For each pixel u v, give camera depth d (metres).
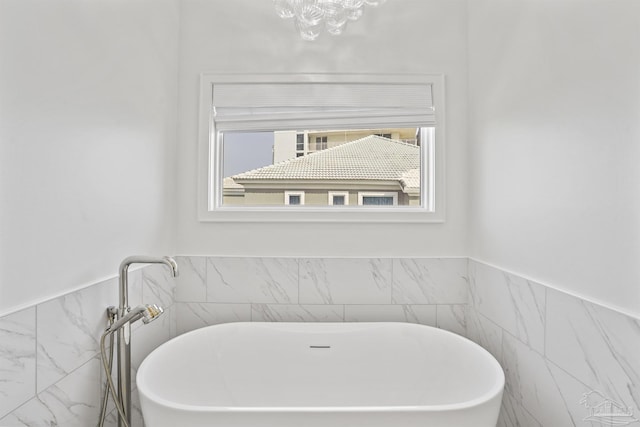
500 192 1.72
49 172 1.13
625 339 1.01
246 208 2.18
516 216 1.58
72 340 1.22
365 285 2.07
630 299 1.01
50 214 1.13
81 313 1.26
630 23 1.01
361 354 1.92
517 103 1.58
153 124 1.82
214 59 2.11
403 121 2.11
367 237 2.08
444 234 2.09
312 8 1.69
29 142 1.05
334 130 2.18
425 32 2.11
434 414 1.19
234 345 1.89
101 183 1.40
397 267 2.07
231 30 2.11
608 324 1.07
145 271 1.74
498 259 1.74
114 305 1.47
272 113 2.14
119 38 1.51
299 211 2.07
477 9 1.97
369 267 2.07
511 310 1.61
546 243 1.38
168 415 1.20
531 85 1.48
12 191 1.00
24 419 1.03
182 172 2.09
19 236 1.02
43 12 1.10
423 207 2.18
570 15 1.25
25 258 1.04
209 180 2.10
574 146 1.23
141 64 1.70
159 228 1.89
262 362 1.90
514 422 1.59
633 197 1.00
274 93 2.10
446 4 2.12
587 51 1.17
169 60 1.99
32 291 1.07
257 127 2.15
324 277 2.07
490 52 1.82
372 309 2.07
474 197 2.00
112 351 1.33
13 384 0.99
